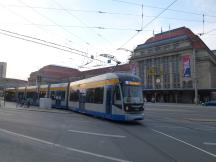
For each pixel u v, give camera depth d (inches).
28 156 349.1
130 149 403.5
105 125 701.3
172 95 3095.5
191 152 388.8
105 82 844.6
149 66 3479.3
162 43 3339.1
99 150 394.0
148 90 3297.2
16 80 4072.3
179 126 703.1
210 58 3117.6
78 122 761.0
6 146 410.3
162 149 406.3
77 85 1147.9
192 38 2965.1
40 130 583.5
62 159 336.8
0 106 1722.4
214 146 437.4
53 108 1488.7
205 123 792.3
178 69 3152.1
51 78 4074.8
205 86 3046.3
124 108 744.3
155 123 768.3
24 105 1782.7
